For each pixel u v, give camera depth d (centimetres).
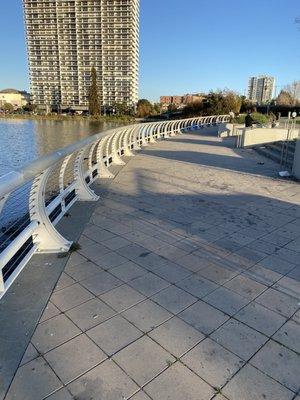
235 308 278
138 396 192
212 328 252
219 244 407
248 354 227
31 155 3016
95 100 9719
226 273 337
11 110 11769
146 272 335
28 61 12112
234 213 532
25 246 371
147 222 479
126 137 1143
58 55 11781
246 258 371
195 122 2692
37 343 232
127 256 369
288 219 506
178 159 1085
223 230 455
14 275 310
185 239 421
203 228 461
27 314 262
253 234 442
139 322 257
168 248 393
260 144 1368
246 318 265
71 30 11406
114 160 968
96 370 210
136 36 11744
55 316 262
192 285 312
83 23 11262
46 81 12156
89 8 11019
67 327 249
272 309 278
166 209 545
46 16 11438
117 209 536
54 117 9906
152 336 242
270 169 927
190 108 5016
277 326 257
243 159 1107
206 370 212
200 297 293
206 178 798
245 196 639
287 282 322
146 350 228
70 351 226
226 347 233
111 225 463
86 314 265
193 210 543
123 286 307
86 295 292
